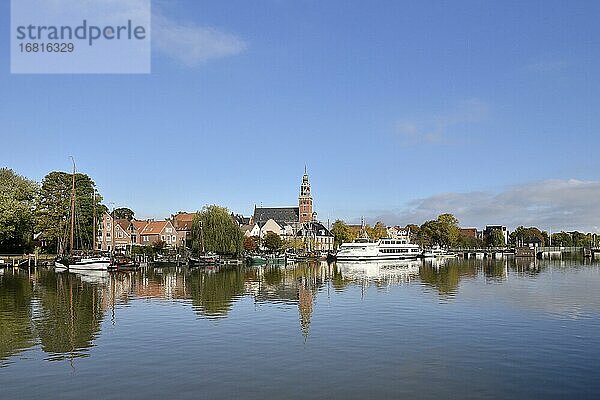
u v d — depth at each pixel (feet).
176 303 169.99
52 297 185.88
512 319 137.08
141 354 101.24
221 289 216.33
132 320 137.08
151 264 384.47
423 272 335.88
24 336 117.29
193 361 96.27
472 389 80.48
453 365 93.30
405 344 108.88
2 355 100.73
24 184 407.85
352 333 119.85
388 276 297.33
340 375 87.66
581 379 85.15
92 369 91.30
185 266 397.39
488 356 99.14
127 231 567.18
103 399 76.84
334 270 363.15
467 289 214.90
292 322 134.00
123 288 218.59
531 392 79.20
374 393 78.89
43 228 389.80
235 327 127.34
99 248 478.18
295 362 95.61
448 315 143.84
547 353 101.04
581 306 160.56
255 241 602.44
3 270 318.24
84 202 408.05
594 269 364.17
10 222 353.92
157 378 86.28
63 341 112.27
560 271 341.62
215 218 447.01
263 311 152.35
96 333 120.26
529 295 190.90
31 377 86.84
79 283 242.17
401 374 88.17
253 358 98.17
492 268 382.83
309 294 197.67
